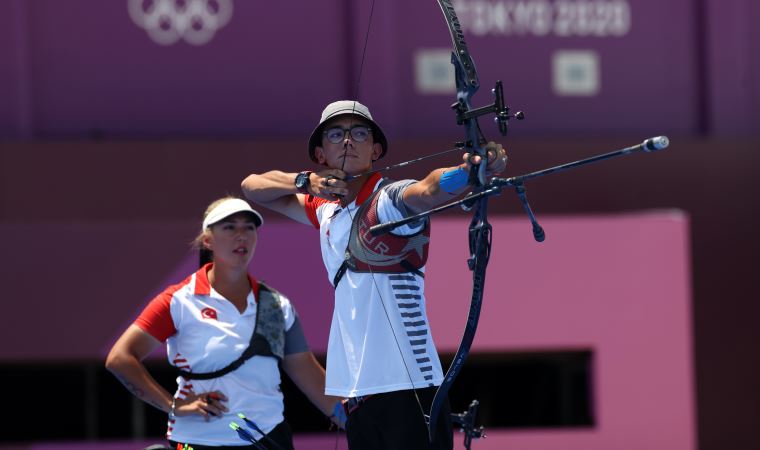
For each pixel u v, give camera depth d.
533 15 37.19
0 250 30.08
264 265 30.38
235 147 33.88
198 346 16.69
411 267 13.08
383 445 13.09
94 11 35.66
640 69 37.62
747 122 37.94
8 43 35.00
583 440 31.22
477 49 36.94
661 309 31.66
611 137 37.12
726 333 35.59
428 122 36.75
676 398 31.53
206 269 17.33
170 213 33.66
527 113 37.03
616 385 31.42
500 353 31.88
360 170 13.48
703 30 37.78
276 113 36.28
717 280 35.72
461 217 32.41
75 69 35.53
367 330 13.00
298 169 33.97
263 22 36.31
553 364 35.19
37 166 33.34
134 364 16.62
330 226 13.61
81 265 30.22
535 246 31.44
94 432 35.94
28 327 30.03
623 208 35.47
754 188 36.00
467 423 13.52
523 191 11.59
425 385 12.90
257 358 16.78
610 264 31.64
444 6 13.09
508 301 31.25
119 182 33.56
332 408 17.64
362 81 36.28
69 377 36.06
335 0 36.62
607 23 37.53
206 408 16.42
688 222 33.28
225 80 36.12
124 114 35.66
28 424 35.91
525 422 36.12
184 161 33.75
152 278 30.38
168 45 35.97
